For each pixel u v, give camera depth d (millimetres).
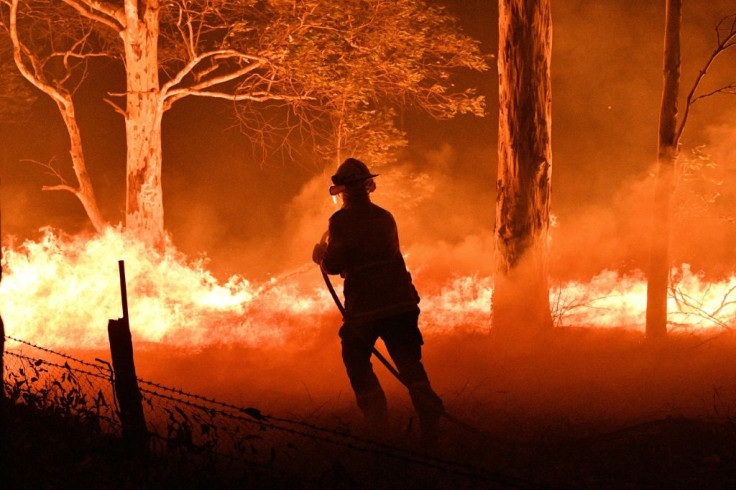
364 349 5883
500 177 9812
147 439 4824
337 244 5816
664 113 8789
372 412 5852
